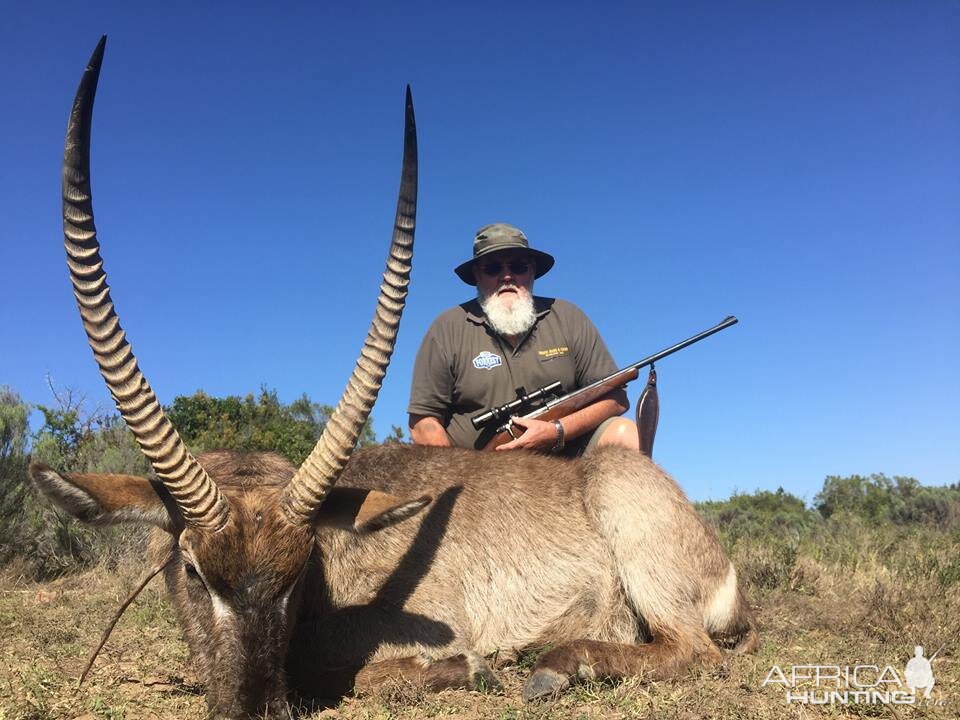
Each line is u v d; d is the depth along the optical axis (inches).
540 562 79.1
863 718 60.8
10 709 62.1
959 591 100.1
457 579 76.6
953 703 62.6
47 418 195.6
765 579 119.9
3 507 149.9
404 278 62.7
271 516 58.6
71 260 56.5
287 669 68.5
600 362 113.9
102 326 56.1
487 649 76.7
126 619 99.0
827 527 206.5
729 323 109.3
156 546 73.1
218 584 56.6
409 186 62.8
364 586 73.2
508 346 111.0
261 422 238.5
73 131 55.3
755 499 290.2
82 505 58.2
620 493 80.7
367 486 78.2
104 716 61.7
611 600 80.4
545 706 61.9
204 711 63.0
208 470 70.8
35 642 86.0
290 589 58.1
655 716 59.1
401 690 65.8
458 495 80.0
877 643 85.0
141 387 56.6
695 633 77.3
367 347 61.4
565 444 106.5
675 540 79.4
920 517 247.8
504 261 110.6
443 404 111.4
